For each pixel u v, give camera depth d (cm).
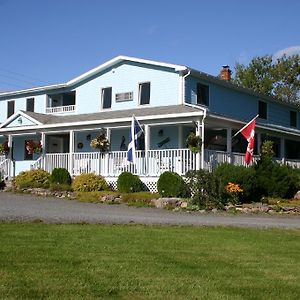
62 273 689
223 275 725
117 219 1405
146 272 719
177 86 2627
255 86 5556
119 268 738
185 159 2212
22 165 2981
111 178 2402
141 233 1112
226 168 2036
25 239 966
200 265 788
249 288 654
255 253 920
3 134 2952
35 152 2759
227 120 2352
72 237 1015
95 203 1972
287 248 987
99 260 792
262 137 3017
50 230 1105
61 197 2172
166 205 1880
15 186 2473
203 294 613
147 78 2747
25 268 711
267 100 3319
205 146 2627
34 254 819
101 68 2912
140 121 2384
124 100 2823
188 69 2584
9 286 609
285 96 5453
